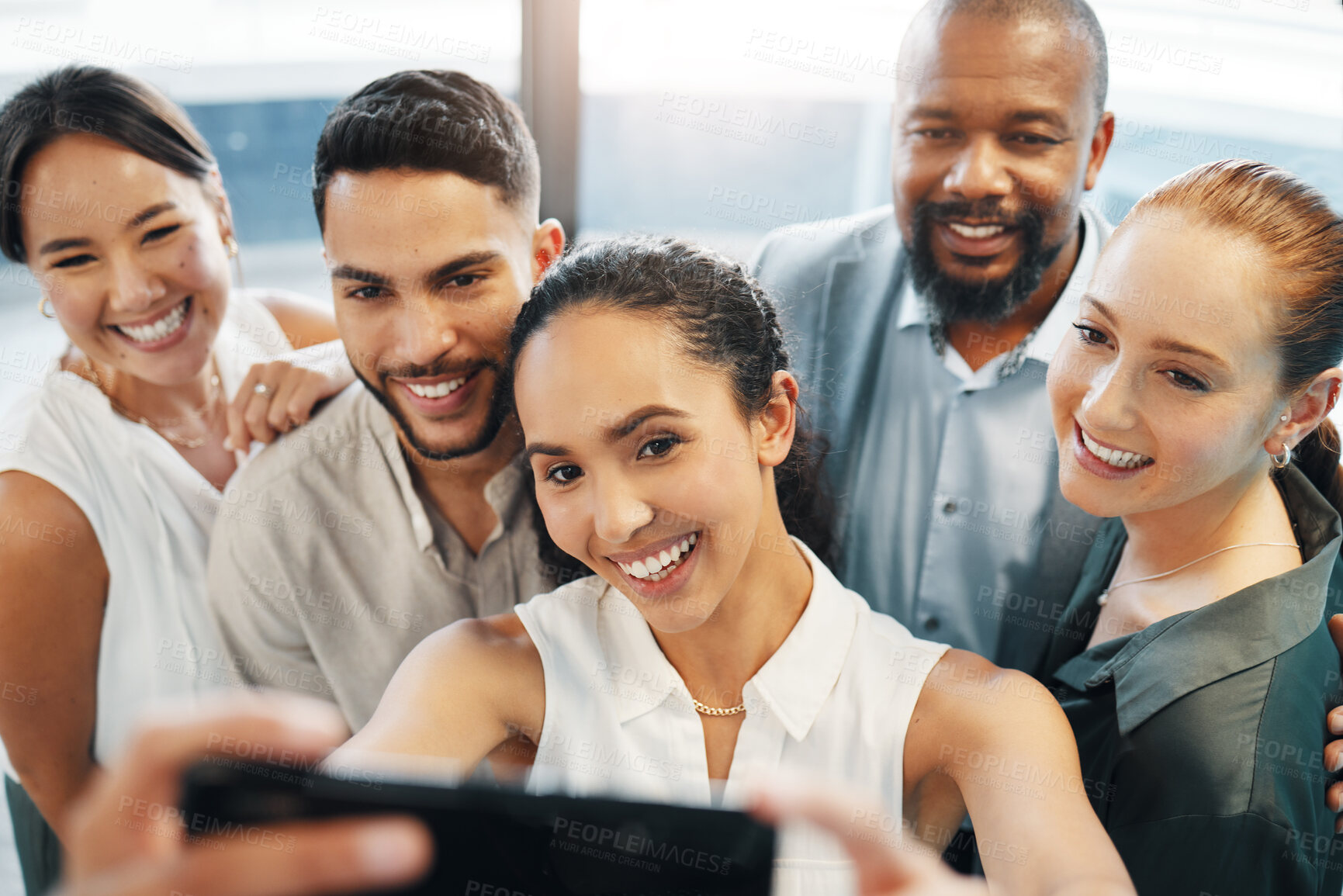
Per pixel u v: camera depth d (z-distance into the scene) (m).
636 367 0.74
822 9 1.34
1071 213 1.08
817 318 1.24
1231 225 0.88
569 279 0.77
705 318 0.77
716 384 0.77
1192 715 0.92
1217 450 0.92
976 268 1.12
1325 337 0.87
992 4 1.02
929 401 1.21
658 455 0.76
